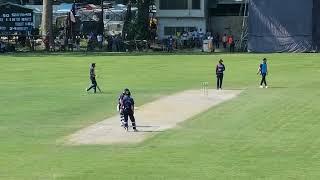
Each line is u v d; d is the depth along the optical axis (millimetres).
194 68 169000
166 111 100125
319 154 70875
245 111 99062
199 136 81062
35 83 139625
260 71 130750
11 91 126188
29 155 72062
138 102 109375
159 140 78938
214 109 101375
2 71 165750
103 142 78250
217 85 127250
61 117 96062
